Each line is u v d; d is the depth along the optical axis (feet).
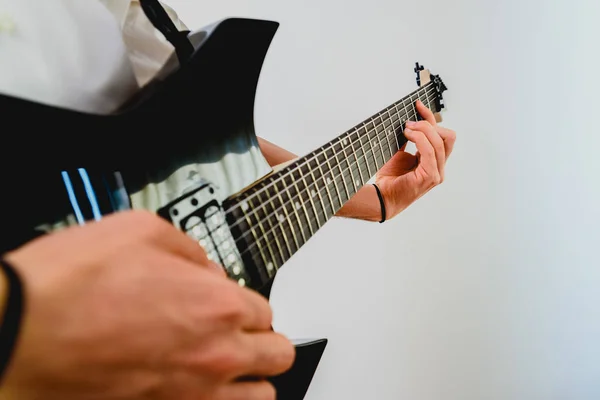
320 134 4.13
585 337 4.98
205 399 0.87
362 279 4.16
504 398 4.67
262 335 1.00
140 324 0.77
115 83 1.55
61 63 1.48
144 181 1.33
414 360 4.31
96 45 1.54
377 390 4.10
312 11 4.09
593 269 4.99
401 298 4.32
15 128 1.13
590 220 4.99
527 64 4.78
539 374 4.82
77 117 1.21
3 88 1.39
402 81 4.57
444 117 4.55
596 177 4.98
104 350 0.73
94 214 1.24
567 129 4.90
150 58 1.81
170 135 1.41
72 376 0.70
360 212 2.78
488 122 4.71
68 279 0.72
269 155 2.62
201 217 1.39
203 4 3.62
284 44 3.95
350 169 2.09
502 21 4.70
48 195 1.18
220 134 1.54
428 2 4.57
